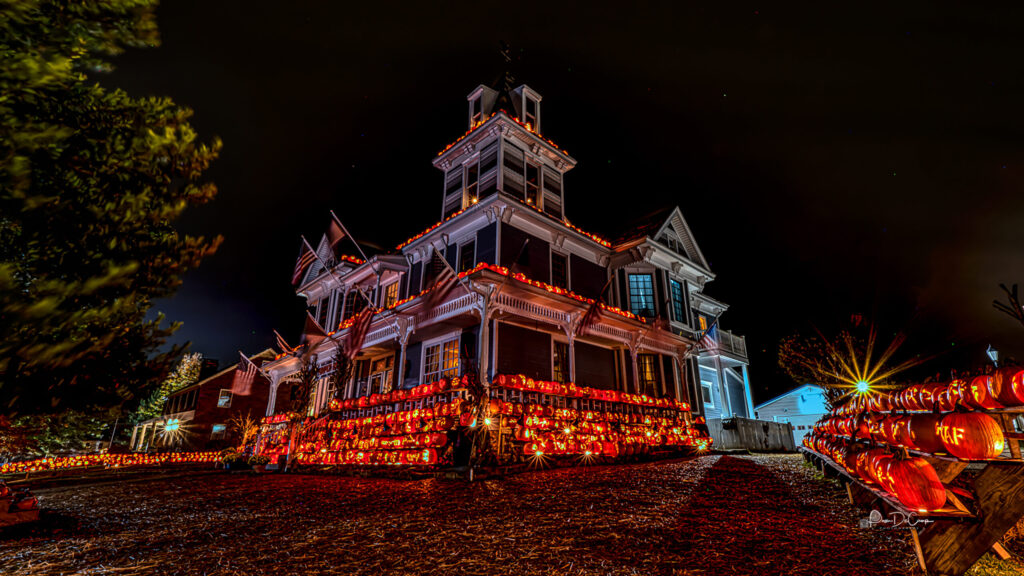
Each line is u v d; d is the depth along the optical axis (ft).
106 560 15.49
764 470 33.19
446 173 68.49
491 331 48.03
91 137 10.88
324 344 65.00
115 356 11.54
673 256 69.67
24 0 8.97
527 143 63.10
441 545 15.46
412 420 43.68
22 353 8.80
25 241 9.59
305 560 14.46
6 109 8.51
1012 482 10.84
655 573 12.14
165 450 121.08
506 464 37.32
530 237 57.16
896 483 11.95
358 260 79.46
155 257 11.78
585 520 18.26
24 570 14.71
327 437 52.39
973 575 11.04
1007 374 11.86
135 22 10.77
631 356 57.52
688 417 57.93
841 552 13.23
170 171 12.17
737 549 13.89
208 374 137.18
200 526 20.38
